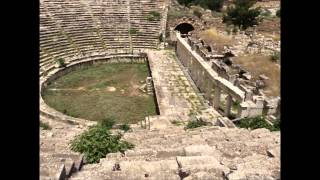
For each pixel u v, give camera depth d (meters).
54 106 29.39
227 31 44.75
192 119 24.70
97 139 11.88
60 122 25.22
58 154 10.12
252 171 7.84
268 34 43.81
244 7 48.56
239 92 24.41
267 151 10.30
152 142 13.66
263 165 8.60
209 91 29.73
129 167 8.40
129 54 42.22
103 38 44.00
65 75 36.94
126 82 35.38
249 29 45.69
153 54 42.19
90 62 40.03
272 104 24.02
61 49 39.97
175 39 45.69
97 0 47.09
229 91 25.52
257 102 23.67
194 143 12.70
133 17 46.97
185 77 35.34
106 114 28.11
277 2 58.59
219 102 28.14
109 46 43.19
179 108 27.94
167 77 34.97
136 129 22.22
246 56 36.47
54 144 13.11
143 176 7.91
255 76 31.41
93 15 45.78
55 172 7.47
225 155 10.36
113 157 10.34
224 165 8.63
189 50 36.00
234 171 7.87
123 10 47.34
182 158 8.66
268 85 29.64
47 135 16.83
